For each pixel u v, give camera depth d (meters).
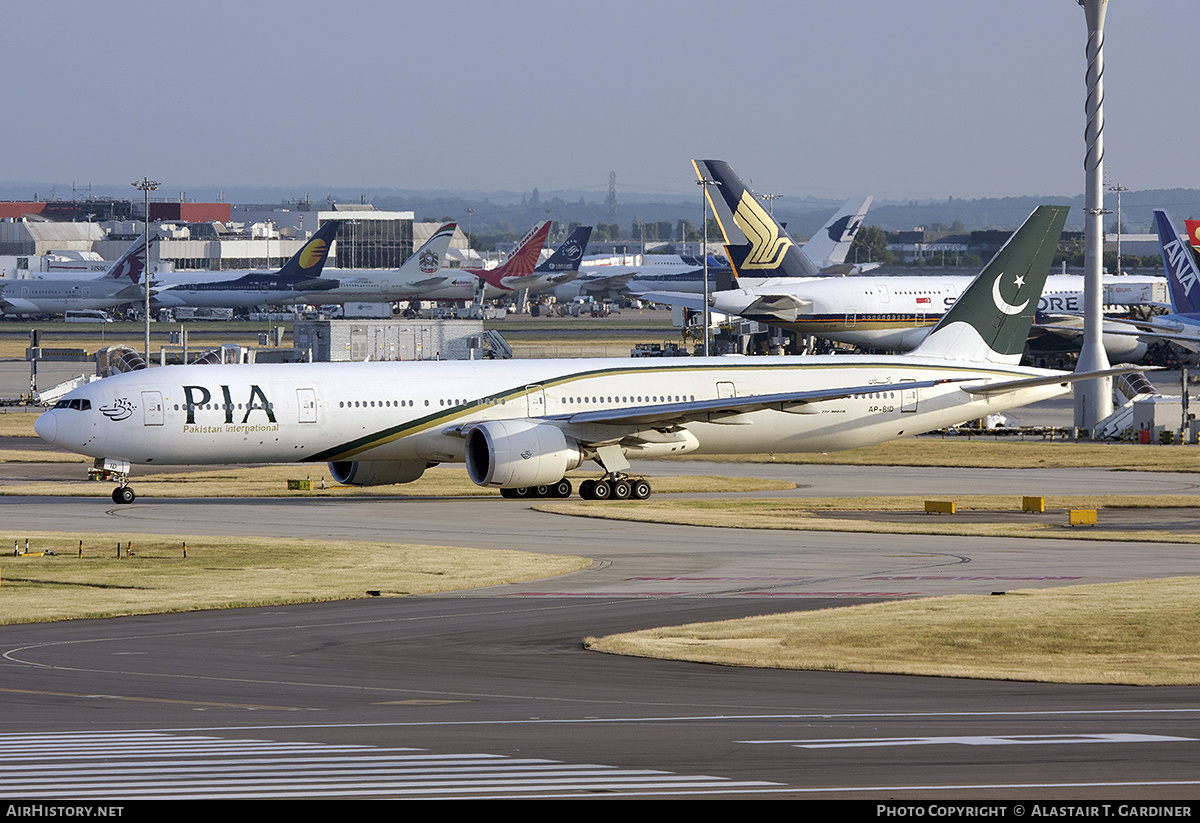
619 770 64.94
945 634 112.94
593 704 85.88
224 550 172.88
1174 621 116.69
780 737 73.69
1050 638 111.31
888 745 71.12
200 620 125.19
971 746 70.69
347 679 96.00
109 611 130.00
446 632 117.56
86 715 82.31
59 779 63.28
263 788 61.34
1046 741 72.12
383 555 169.12
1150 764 66.00
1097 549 175.25
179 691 91.25
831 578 150.75
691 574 154.88
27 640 114.31
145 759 67.75
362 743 72.25
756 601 134.00
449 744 71.81
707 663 102.88
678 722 79.00
